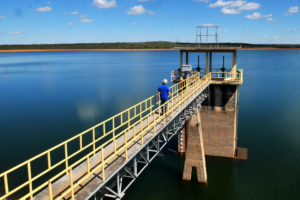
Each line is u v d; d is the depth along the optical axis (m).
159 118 13.72
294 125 33.66
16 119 37.25
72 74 91.38
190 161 21.34
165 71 94.88
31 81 75.44
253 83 66.06
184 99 16.98
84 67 119.69
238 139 29.64
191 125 20.53
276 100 47.06
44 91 58.97
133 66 120.94
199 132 20.48
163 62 143.88
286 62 134.62
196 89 19.14
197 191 20.66
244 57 191.50
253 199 19.75
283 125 33.78
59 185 8.46
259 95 51.50
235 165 24.22
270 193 20.28
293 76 78.19
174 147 28.00
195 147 20.92
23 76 87.88
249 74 84.31
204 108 24.83
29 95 54.53
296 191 20.39
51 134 30.92
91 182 8.65
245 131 31.97
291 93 52.81
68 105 44.94
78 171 9.34
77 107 43.38
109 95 52.53
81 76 84.88
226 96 24.16
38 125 34.34
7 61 178.12
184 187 21.06
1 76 88.81
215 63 121.19
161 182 21.67
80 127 33.22
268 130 32.16
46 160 24.27
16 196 18.66
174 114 15.37
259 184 21.44
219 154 25.48
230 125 24.48
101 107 43.03
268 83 65.69
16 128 33.31
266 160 24.88
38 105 45.41
